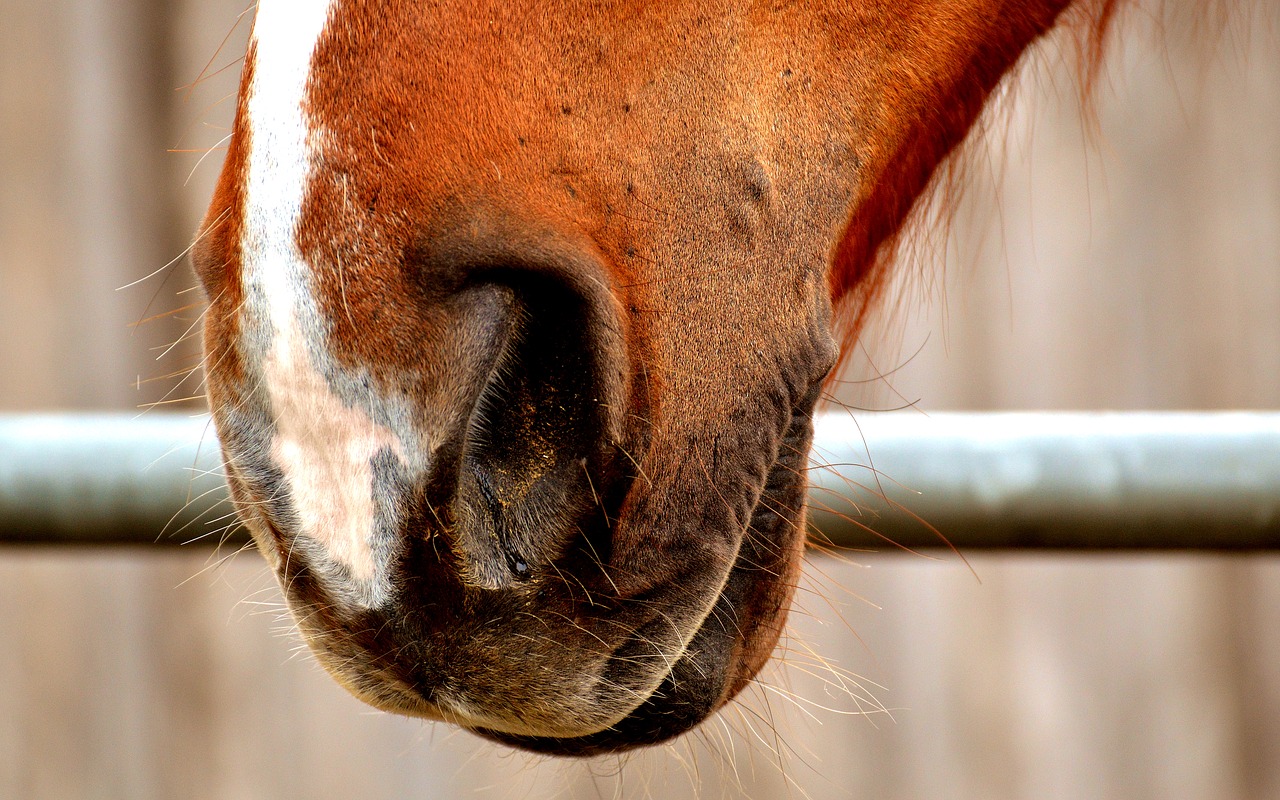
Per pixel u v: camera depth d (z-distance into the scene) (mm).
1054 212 3832
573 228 2475
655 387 2490
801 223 2537
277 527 2473
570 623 2477
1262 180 3840
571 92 2484
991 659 3777
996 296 3812
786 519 2537
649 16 2498
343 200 2459
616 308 2477
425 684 2469
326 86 2463
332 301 2457
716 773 3570
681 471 2496
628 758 2643
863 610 3740
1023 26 2660
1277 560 3812
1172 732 3811
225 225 2488
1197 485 2594
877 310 2783
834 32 2555
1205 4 2797
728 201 2510
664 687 2512
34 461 2617
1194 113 3830
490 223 2461
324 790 3840
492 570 2465
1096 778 3799
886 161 2576
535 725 2477
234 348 2477
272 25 2475
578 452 2475
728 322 2506
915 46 2578
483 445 2465
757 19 2533
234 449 2479
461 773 3791
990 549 2615
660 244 2496
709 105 2510
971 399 3820
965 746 3762
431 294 2457
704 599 2496
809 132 2545
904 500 2609
